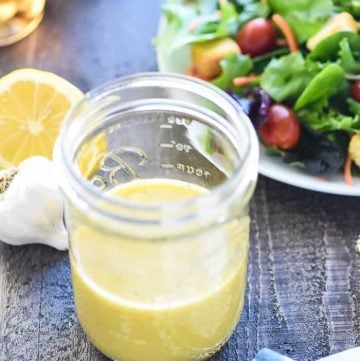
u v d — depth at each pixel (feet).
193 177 1.53
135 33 2.07
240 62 1.80
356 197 1.71
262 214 1.68
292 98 1.77
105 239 1.28
